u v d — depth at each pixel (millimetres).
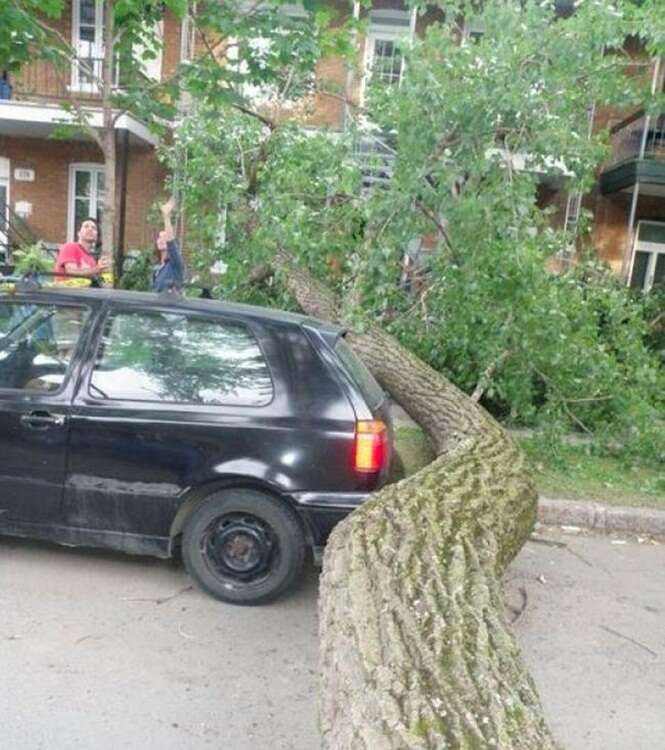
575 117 6203
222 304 4004
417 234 6105
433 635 2252
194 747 2600
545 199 14289
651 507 5445
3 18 5555
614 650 3533
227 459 3689
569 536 5148
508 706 1953
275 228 6750
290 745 2643
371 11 13422
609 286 7426
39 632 3299
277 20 6012
